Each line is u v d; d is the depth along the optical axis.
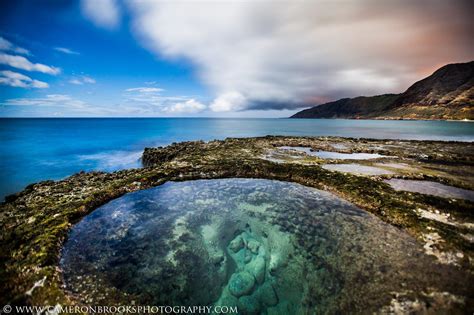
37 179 30.30
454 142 44.59
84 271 9.69
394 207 14.20
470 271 8.89
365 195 16.25
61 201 16.50
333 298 8.27
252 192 18.34
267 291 8.87
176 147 42.88
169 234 12.73
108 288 8.84
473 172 22.42
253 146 38.78
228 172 22.61
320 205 15.80
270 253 11.07
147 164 38.69
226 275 9.77
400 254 10.17
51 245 10.85
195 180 21.19
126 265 10.22
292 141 45.78
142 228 13.31
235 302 8.45
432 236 11.19
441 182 19.48
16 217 14.28
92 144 62.88
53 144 61.88
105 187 18.89
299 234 12.38
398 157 30.33
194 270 10.05
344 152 34.50
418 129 110.19
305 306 8.11
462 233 11.33
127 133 96.75
